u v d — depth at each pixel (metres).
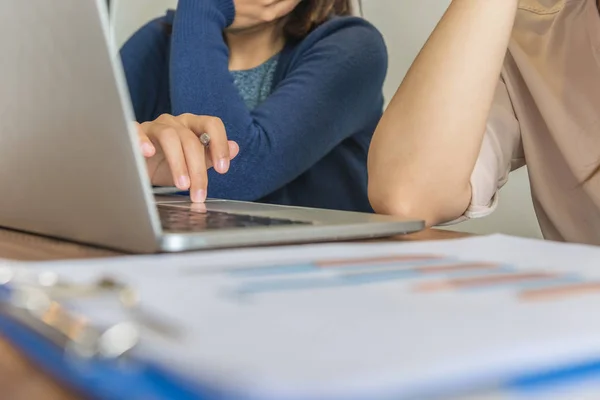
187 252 0.40
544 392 0.17
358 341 0.19
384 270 0.33
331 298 0.26
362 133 1.33
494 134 0.86
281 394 0.14
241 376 0.15
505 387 0.17
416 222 0.52
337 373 0.16
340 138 1.23
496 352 0.18
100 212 0.41
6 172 0.48
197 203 0.68
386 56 1.31
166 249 0.39
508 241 0.46
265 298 0.26
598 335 0.21
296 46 1.32
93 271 0.31
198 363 0.16
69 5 0.34
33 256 0.41
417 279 0.31
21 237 0.50
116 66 0.35
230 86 1.14
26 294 0.25
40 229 0.49
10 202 0.50
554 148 0.89
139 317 0.22
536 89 0.88
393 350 0.18
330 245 0.43
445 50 0.74
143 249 0.40
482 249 0.42
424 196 0.71
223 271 0.32
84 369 0.18
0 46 0.41
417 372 0.16
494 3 0.74
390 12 1.43
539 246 0.44
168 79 1.42
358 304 0.25
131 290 0.26
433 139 0.71
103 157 0.38
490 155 0.82
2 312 0.24
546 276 0.33
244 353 0.17
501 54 0.74
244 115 1.09
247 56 1.36
